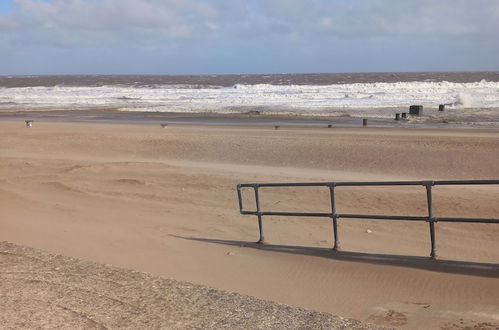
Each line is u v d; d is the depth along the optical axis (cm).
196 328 409
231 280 647
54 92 8450
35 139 2858
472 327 501
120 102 6316
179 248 805
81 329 409
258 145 2489
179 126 3519
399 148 2281
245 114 4562
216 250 803
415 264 705
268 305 461
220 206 1191
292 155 2219
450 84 8694
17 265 580
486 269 673
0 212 1040
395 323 515
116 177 1609
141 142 2697
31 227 909
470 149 2208
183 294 488
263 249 817
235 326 412
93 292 493
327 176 1638
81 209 1124
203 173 1689
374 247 843
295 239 898
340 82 13862
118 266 642
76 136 2947
